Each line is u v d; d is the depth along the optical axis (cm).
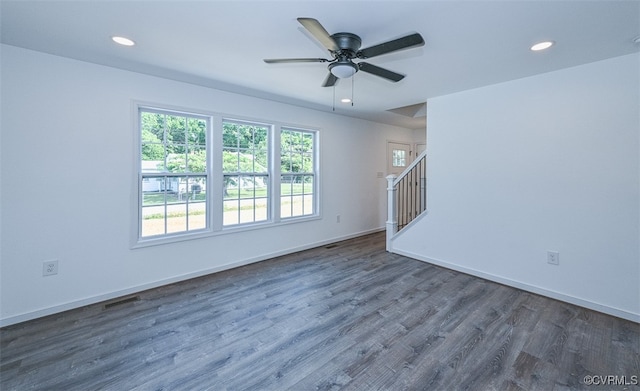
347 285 321
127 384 173
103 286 283
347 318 248
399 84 322
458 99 355
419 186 508
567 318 246
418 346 208
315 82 322
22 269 245
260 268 377
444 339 217
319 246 482
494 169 325
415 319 246
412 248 418
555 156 280
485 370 183
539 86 288
